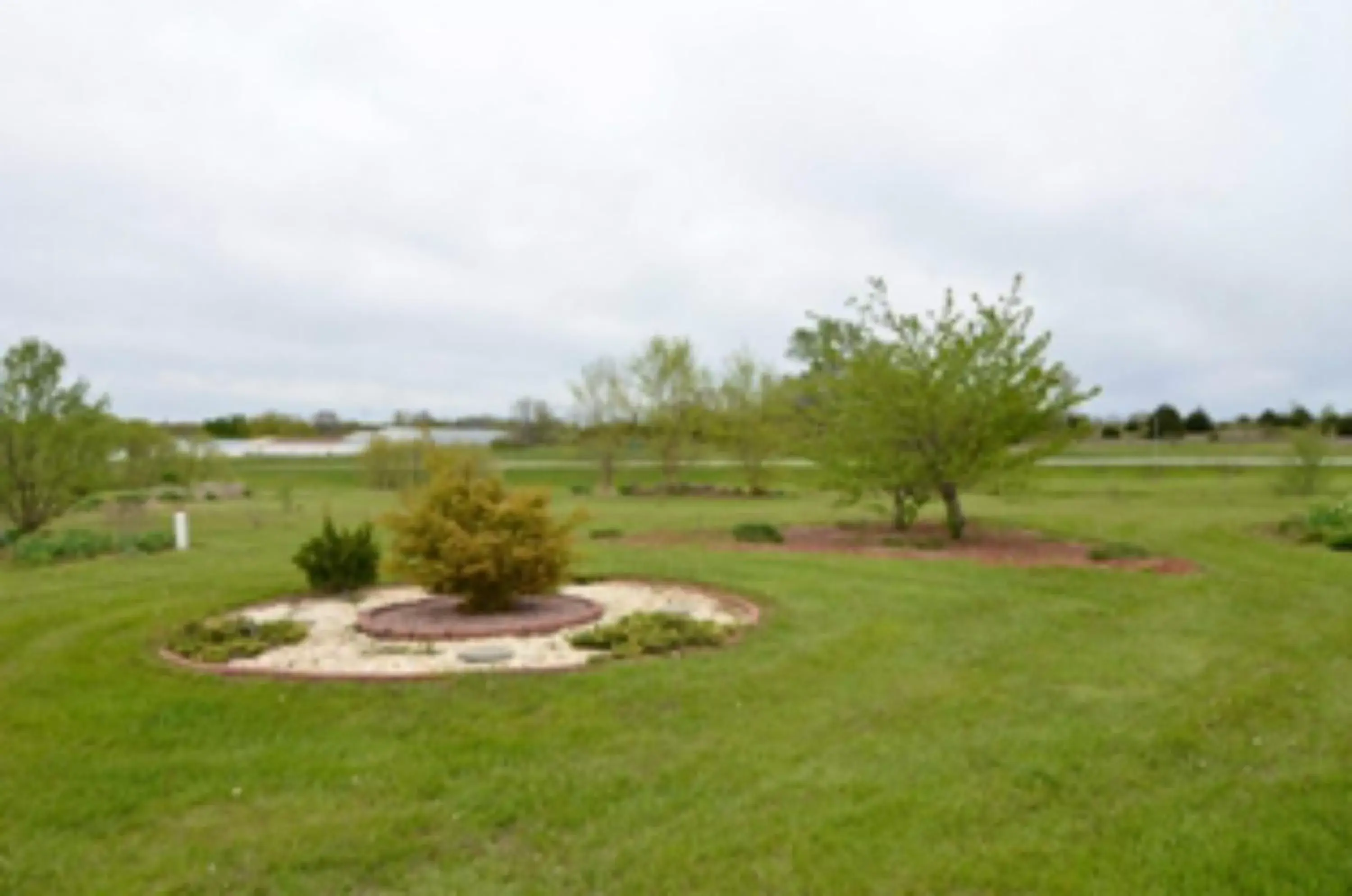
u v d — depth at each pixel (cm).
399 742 568
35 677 719
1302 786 491
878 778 504
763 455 3178
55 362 1742
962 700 649
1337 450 4078
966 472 1545
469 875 405
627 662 745
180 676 712
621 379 4197
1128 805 469
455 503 932
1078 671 727
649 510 2506
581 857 420
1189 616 934
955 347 1552
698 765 527
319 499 3089
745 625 903
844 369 1680
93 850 429
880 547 1532
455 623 894
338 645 838
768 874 402
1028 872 401
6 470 1711
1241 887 387
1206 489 2783
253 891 393
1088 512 2078
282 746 562
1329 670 720
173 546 1683
